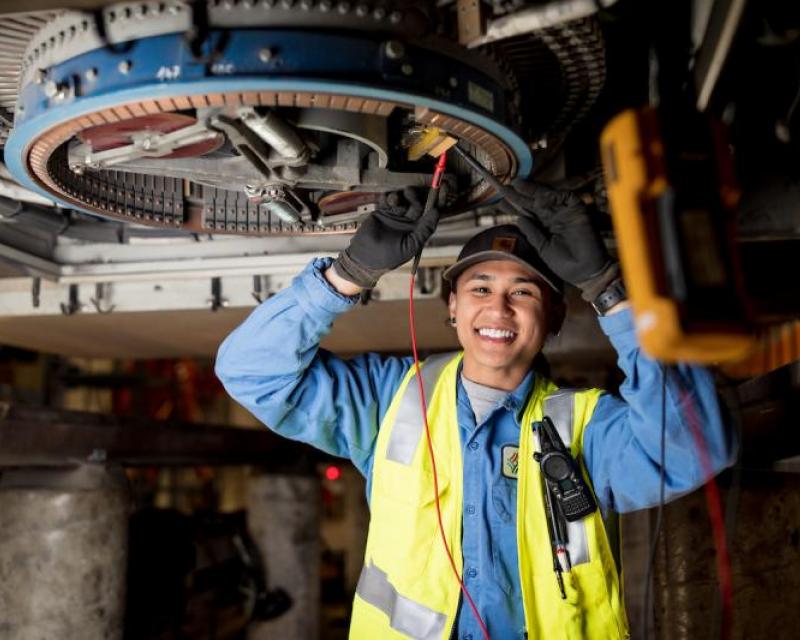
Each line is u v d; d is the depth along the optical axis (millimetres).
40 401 5797
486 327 1846
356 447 2008
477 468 1815
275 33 1285
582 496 1704
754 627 2654
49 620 2711
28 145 1471
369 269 1691
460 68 1405
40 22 1446
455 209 1940
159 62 1280
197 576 4008
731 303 1010
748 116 1719
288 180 1642
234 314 2811
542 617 1678
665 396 1478
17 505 2775
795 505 2752
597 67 1610
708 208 1042
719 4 1315
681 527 2691
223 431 4145
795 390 2084
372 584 1821
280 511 4473
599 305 1587
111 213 1892
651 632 3092
